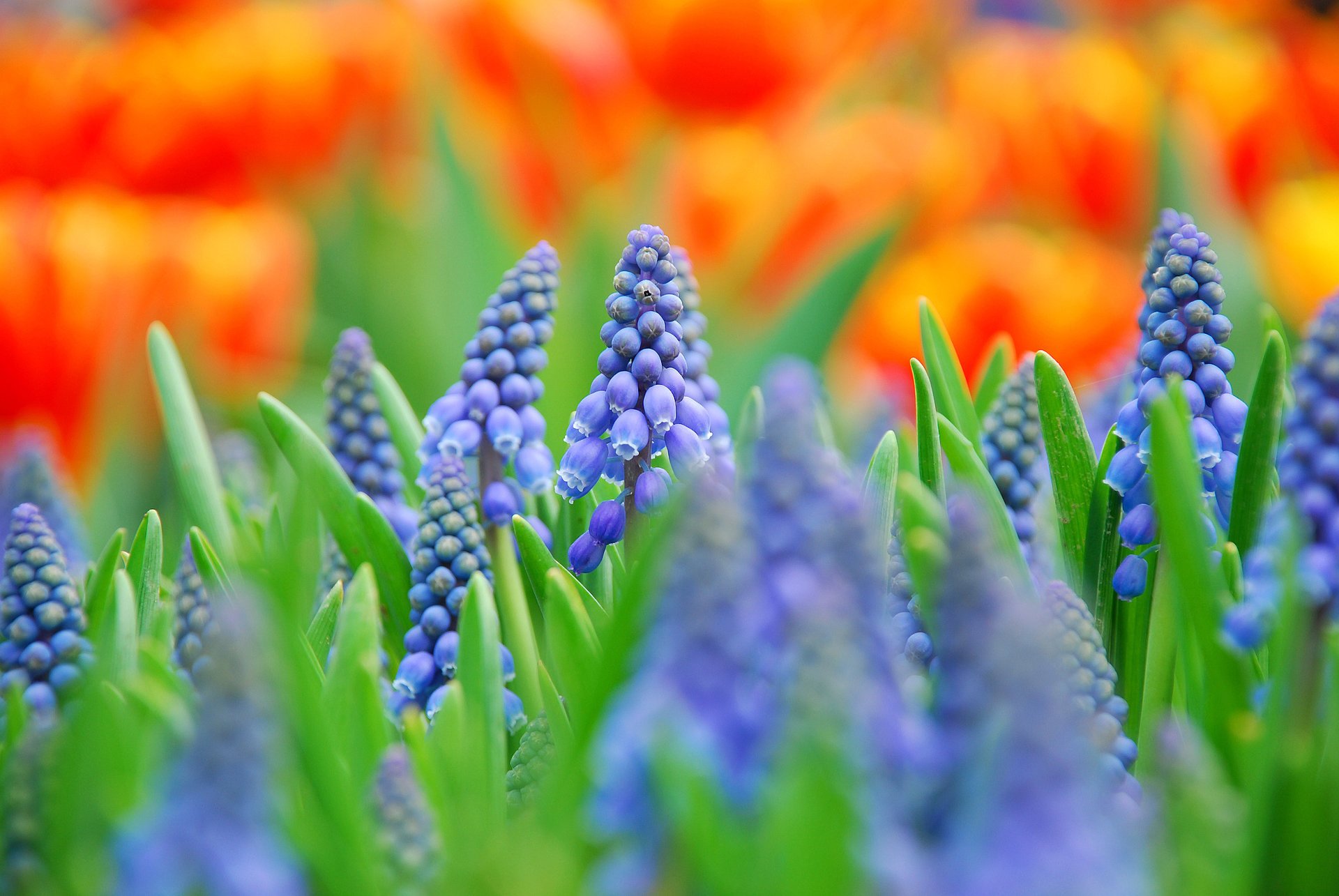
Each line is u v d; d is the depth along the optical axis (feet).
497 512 2.57
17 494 2.81
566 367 4.71
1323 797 2.28
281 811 2.23
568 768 2.27
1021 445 2.62
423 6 5.36
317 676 2.41
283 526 2.78
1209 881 2.23
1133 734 2.52
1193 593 2.36
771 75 5.53
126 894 2.17
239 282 4.52
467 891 2.22
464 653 2.43
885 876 2.15
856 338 5.23
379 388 2.82
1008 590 2.18
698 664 2.16
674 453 2.50
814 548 2.19
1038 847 2.07
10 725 2.36
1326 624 2.33
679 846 2.18
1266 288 5.05
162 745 2.26
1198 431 2.47
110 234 4.35
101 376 4.07
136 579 2.55
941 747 2.18
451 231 5.41
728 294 5.35
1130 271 5.50
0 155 5.06
